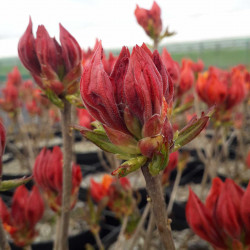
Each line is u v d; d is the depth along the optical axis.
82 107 0.16
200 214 0.14
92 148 0.78
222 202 0.14
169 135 0.09
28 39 0.16
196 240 0.42
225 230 0.14
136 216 0.31
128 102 0.09
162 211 0.10
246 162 0.47
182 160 0.34
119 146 0.09
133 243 0.29
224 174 0.53
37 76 0.16
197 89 0.26
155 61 0.10
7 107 0.47
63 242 0.18
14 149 0.65
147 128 0.09
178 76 0.19
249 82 0.37
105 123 0.09
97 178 0.64
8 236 0.41
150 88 0.09
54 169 0.20
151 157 0.09
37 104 0.57
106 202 0.28
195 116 0.10
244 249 0.14
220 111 0.25
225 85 0.24
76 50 0.16
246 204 0.14
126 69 0.09
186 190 0.54
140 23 0.27
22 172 0.65
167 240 0.10
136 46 0.09
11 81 0.52
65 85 0.16
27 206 0.23
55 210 0.20
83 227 0.47
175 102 0.23
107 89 0.09
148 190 0.10
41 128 0.63
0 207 0.23
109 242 0.42
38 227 0.49
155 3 0.26
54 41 0.15
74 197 0.19
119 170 0.09
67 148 0.17
